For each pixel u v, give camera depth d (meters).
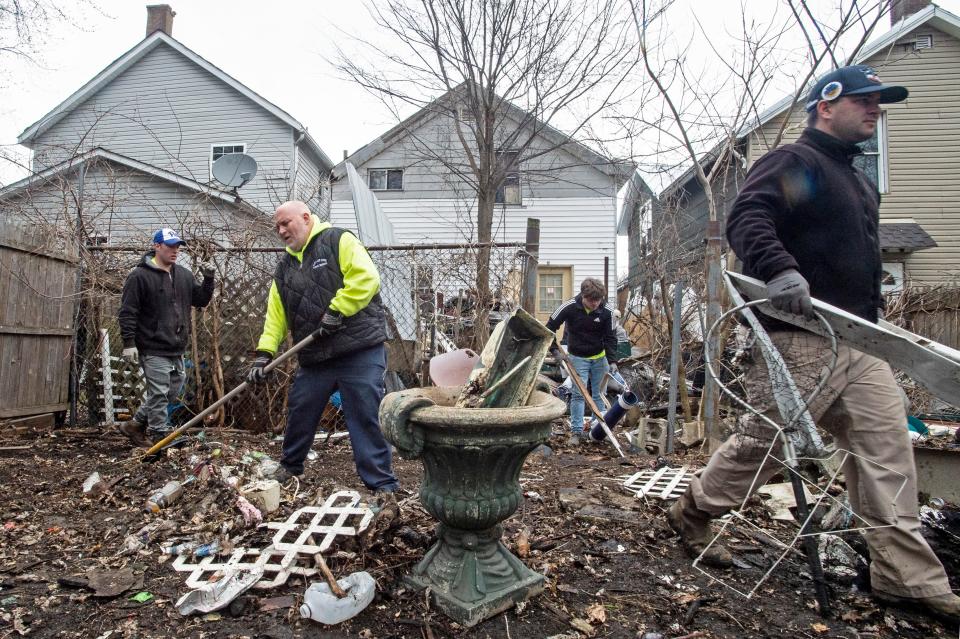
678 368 5.81
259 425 5.62
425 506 2.17
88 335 6.00
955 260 11.25
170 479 3.68
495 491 2.10
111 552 2.64
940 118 11.37
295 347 3.12
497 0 7.87
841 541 2.71
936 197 11.40
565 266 14.52
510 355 2.39
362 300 3.03
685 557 2.66
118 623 2.05
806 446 2.09
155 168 11.28
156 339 4.54
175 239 4.52
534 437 2.05
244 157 8.62
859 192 2.30
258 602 2.18
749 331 2.45
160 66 15.52
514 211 14.58
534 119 8.93
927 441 3.95
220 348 5.70
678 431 5.60
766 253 2.13
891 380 2.21
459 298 5.62
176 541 2.69
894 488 2.12
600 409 6.15
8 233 5.25
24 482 3.68
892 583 2.14
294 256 3.30
